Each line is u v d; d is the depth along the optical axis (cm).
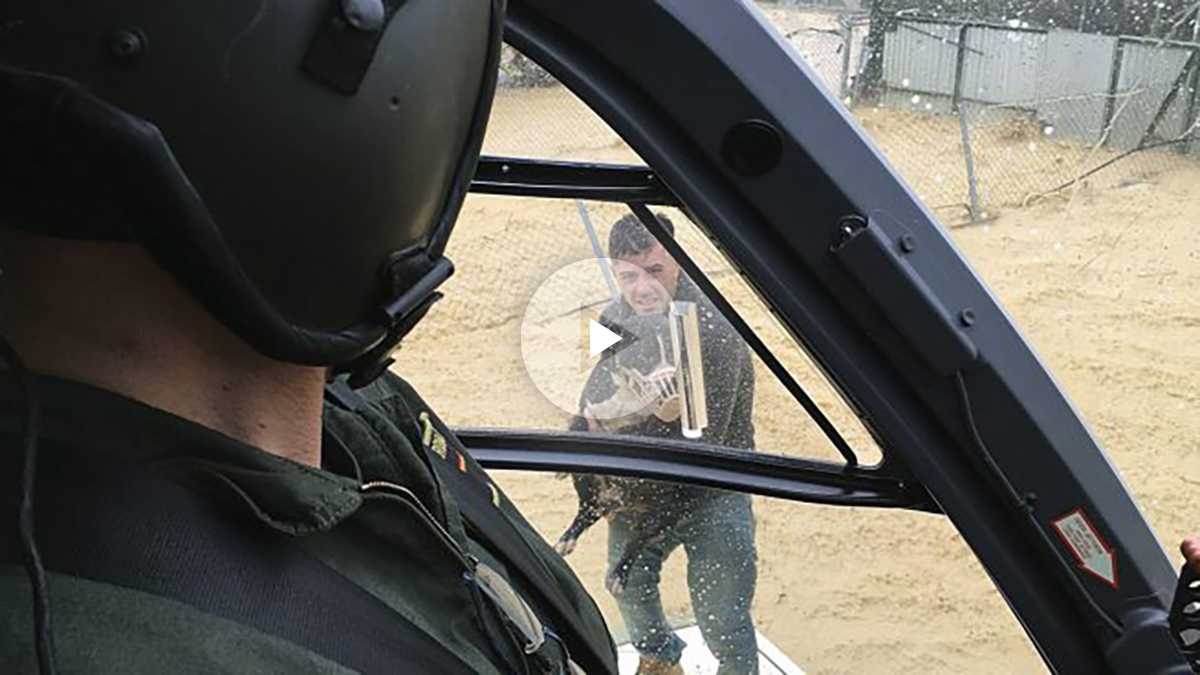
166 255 53
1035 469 145
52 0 50
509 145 147
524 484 192
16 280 56
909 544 200
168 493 58
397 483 81
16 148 50
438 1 61
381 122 58
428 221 64
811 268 140
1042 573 150
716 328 160
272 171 55
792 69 135
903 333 140
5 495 55
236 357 61
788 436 165
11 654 51
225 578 58
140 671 52
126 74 51
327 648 61
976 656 192
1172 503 162
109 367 58
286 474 61
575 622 101
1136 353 163
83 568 54
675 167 139
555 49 137
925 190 157
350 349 62
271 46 53
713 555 198
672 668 206
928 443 145
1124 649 148
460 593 71
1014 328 141
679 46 134
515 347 170
